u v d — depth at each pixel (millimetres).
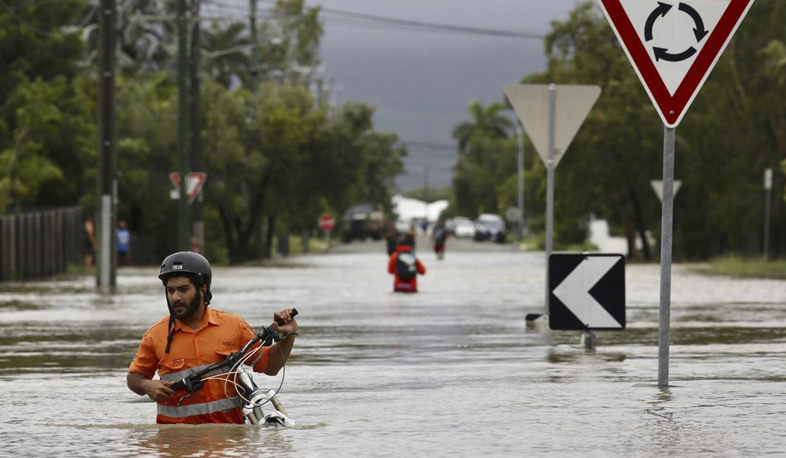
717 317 46094
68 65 110188
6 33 105875
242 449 17312
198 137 112062
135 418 21766
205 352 18109
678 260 130625
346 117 143250
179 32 96938
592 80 131750
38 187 101312
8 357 32875
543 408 22047
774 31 108500
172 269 17953
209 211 138000
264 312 49438
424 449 17719
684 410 21609
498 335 38875
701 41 22828
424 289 68188
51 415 22188
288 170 139375
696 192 125750
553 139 41750
